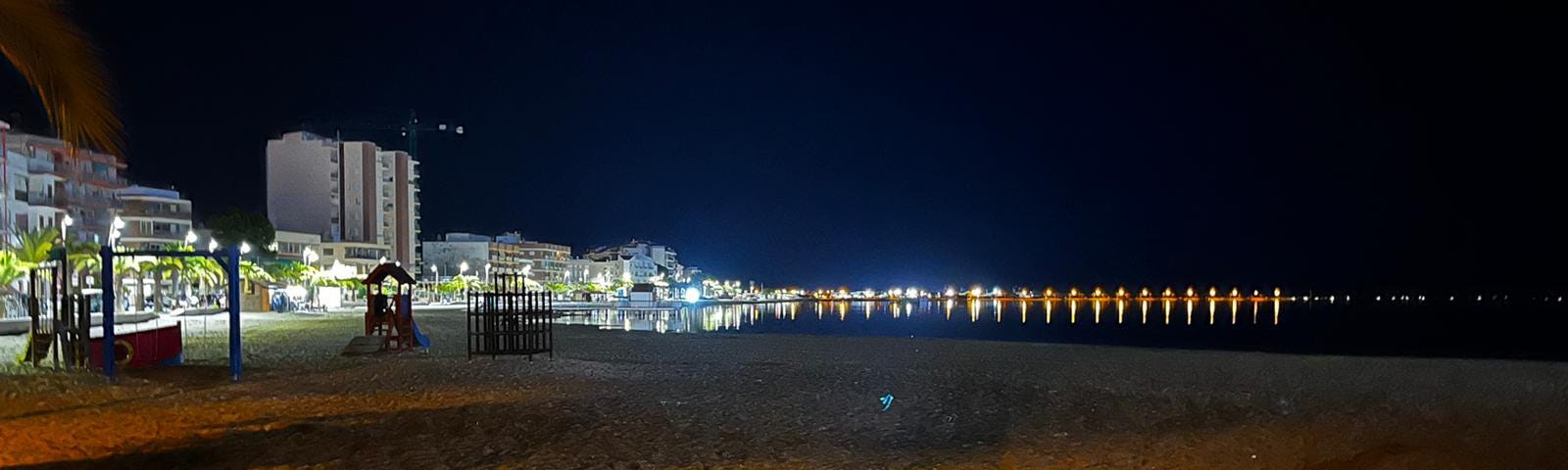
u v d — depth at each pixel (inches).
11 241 2476.6
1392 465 450.0
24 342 1114.7
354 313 2591.0
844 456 460.4
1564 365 981.2
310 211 4606.3
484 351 1005.8
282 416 570.3
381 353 1053.8
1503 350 1904.5
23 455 434.6
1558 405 659.4
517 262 6855.3
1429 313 5762.8
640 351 1206.3
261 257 3420.3
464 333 1574.8
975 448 483.8
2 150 2524.6
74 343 783.7
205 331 1462.8
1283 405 655.8
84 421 532.7
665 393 707.4
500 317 1077.8
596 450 470.6
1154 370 954.7
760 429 540.4
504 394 695.7
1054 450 479.2
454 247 6304.1
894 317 4500.5
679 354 1136.8
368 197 4820.4
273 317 2193.7
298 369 857.5
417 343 1119.0
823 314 4958.2
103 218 3095.5
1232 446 492.7
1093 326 3540.8
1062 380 849.5
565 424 551.2
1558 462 455.5
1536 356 1610.5
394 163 5083.7
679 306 4847.4
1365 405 654.5
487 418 570.6
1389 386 798.5
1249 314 5580.7
